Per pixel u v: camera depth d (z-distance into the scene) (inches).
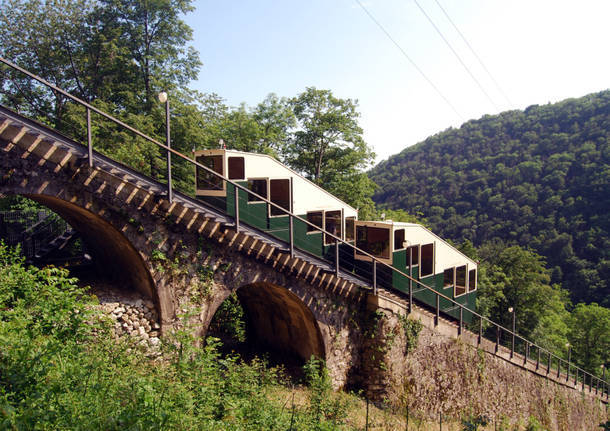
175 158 791.7
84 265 416.5
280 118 1184.8
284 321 468.4
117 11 824.3
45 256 458.6
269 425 215.8
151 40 853.2
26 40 810.8
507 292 1430.9
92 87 845.2
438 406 490.9
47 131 295.4
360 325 452.8
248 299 501.4
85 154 288.8
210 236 333.4
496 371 605.9
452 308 613.0
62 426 126.0
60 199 267.1
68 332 196.9
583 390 831.7
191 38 879.1
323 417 280.5
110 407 147.1
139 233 296.8
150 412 151.3
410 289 474.0
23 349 156.4
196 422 169.8
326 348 419.8
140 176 340.8
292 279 393.7
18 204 575.8
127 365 215.8
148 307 308.3
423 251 566.9
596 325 1638.8
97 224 302.2
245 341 534.0
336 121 1114.7
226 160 404.2
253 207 425.4
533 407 668.1
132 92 813.2
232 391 241.0
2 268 232.8
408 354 465.4
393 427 340.2
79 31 832.9
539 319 1416.1
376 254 526.0
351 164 1152.8
